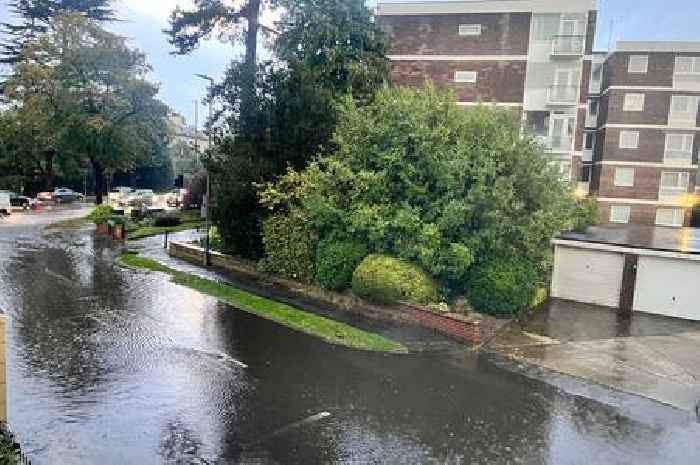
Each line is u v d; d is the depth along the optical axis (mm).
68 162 52188
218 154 19781
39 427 7418
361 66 21672
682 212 37250
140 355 10406
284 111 17891
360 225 15031
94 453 6891
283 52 23219
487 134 15664
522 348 12469
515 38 31062
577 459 7539
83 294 14961
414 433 8000
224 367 10086
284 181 16734
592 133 41500
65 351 10367
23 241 24641
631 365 11703
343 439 7680
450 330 12953
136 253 22375
